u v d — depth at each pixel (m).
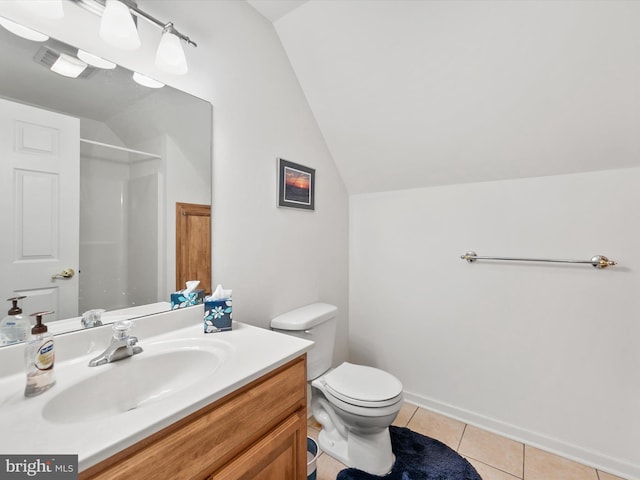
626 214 1.46
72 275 0.93
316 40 1.62
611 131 1.38
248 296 1.51
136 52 1.07
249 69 1.51
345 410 1.38
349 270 2.40
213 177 1.34
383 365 2.26
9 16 0.81
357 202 2.37
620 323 1.48
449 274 1.97
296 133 1.82
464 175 1.87
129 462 0.56
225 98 1.39
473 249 1.88
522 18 1.21
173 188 1.19
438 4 1.28
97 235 0.98
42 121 0.87
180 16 1.20
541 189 1.67
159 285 1.14
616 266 1.49
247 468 0.77
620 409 1.48
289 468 0.93
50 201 0.89
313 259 1.99
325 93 1.83
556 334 1.64
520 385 1.74
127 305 1.05
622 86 1.25
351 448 1.50
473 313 1.89
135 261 1.08
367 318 2.34
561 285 1.62
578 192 1.57
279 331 1.60
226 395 0.74
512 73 1.37
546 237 1.66
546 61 1.29
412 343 2.13
